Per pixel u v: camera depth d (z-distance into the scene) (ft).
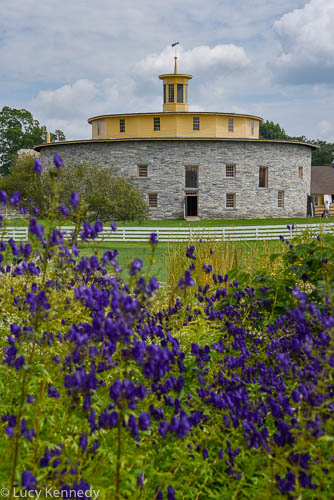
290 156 172.96
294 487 9.39
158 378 9.82
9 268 15.03
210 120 170.09
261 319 19.27
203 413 12.03
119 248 81.56
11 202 11.73
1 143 313.73
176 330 18.40
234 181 162.61
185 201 160.45
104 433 11.67
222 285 27.48
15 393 14.34
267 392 12.60
